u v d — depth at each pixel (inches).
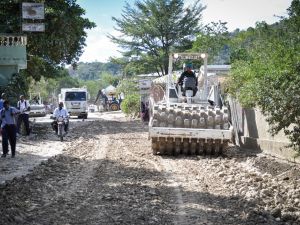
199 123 660.7
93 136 1034.7
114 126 1408.7
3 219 324.2
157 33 2245.3
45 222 327.0
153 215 343.6
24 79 1379.2
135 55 2304.4
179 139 658.2
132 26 2265.0
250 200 379.9
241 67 848.3
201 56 767.7
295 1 659.4
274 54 681.6
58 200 392.8
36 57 1590.8
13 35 1326.3
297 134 478.3
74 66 1726.1
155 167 571.5
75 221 329.7
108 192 423.8
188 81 744.3
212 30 1651.1
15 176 520.7
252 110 741.3
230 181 462.3
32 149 792.9
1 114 692.1
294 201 377.7
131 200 390.6
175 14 2241.6
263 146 687.7
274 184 445.4
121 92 2536.9
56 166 582.2
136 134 1088.2
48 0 1381.6
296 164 555.2
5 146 693.9
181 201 387.9
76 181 481.1
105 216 341.7
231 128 658.8
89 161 634.8
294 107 457.1
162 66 2305.6
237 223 322.7
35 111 2108.8
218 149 665.0
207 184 459.2
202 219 333.4
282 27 708.0
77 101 1910.7
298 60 535.5
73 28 1465.3
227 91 899.4
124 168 564.4
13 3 1343.5
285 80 476.4
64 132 986.1
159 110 671.1
